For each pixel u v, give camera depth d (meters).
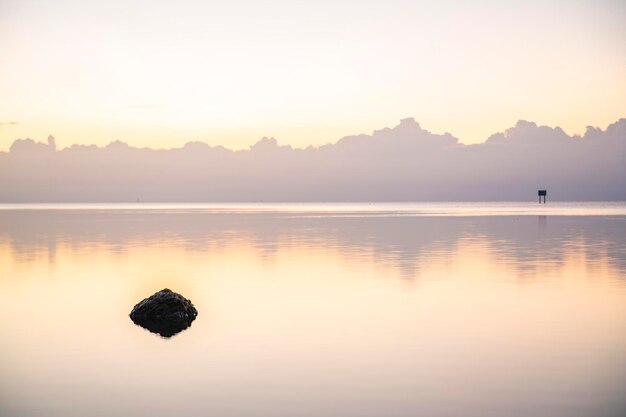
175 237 54.09
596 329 17.20
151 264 33.00
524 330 17.14
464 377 13.10
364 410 11.32
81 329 17.69
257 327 17.75
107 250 41.12
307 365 14.01
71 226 76.00
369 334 16.80
